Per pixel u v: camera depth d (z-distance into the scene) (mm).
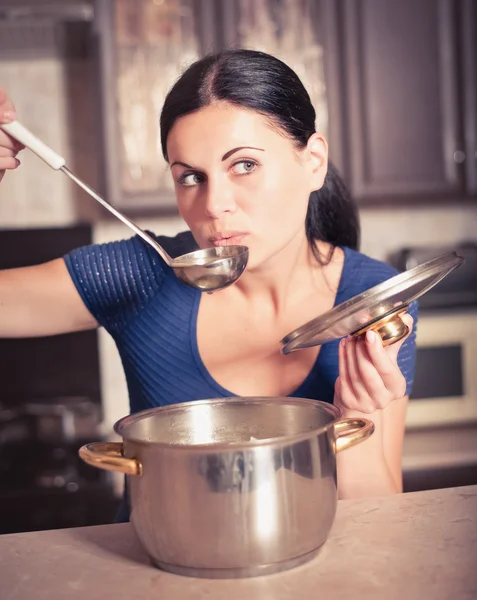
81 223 3369
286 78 1041
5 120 954
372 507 886
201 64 1021
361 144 3047
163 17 2918
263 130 1005
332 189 1243
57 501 2646
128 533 854
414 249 3223
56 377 3150
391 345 939
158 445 710
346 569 735
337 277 1226
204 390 1222
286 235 1055
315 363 1177
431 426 2990
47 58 3314
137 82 2934
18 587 728
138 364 1259
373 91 3027
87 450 757
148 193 2979
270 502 714
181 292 1219
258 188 1008
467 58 3062
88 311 1260
